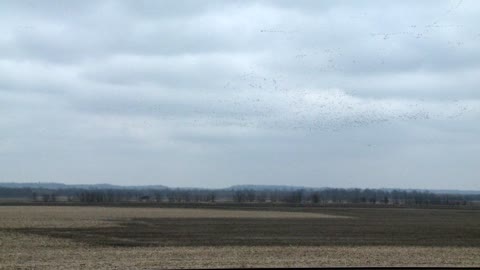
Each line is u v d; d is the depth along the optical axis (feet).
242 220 208.85
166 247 106.42
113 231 149.28
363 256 89.10
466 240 133.69
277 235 141.38
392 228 175.52
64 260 80.64
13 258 83.41
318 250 100.32
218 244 114.62
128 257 85.51
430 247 111.65
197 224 183.01
